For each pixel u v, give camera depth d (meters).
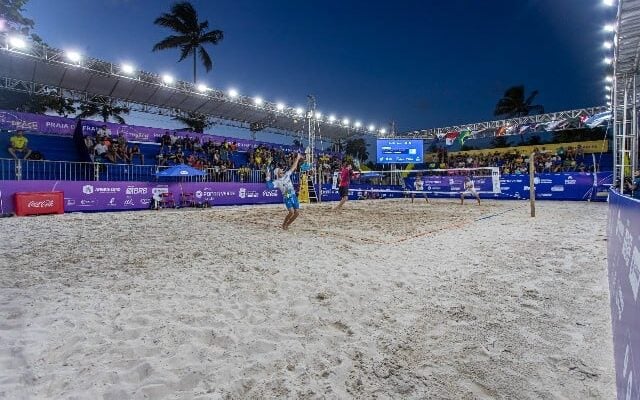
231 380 2.17
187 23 29.86
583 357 2.40
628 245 2.22
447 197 24.84
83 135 17.31
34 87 18.56
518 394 2.03
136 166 17.39
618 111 15.68
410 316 3.11
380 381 2.16
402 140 25.17
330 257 5.26
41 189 12.60
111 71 17.41
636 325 1.48
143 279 4.12
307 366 2.33
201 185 17.09
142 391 2.04
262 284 3.97
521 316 3.09
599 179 19.55
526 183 22.02
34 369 2.23
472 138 25.75
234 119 25.70
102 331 2.77
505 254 5.45
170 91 20.11
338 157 28.83
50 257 5.20
